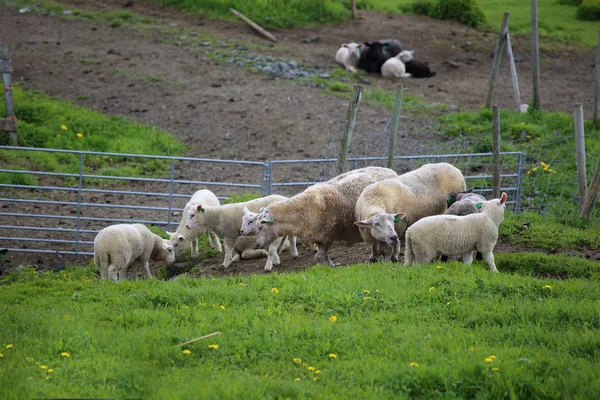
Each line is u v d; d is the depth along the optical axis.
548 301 9.93
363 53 27.52
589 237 13.48
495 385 7.64
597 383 7.67
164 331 9.19
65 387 7.75
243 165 20.17
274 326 9.23
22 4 30.84
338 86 25.11
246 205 13.47
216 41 28.59
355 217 12.48
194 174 19.75
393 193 12.27
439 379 7.79
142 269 14.31
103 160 20.25
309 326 9.09
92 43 27.75
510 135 20.98
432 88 26.09
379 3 35.69
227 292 10.58
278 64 26.80
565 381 7.72
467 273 10.96
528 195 17.48
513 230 13.84
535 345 8.66
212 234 14.69
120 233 12.88
